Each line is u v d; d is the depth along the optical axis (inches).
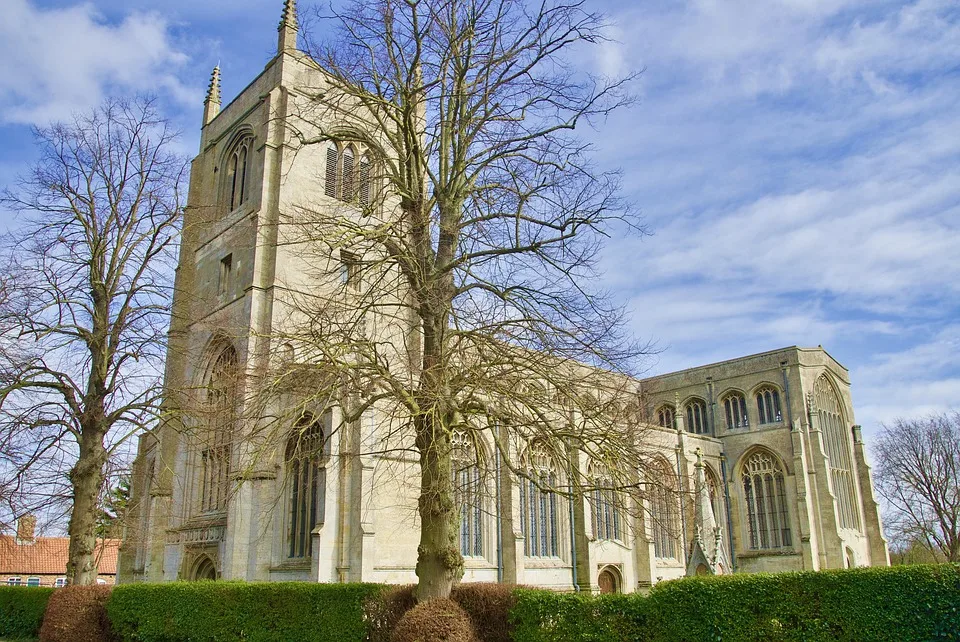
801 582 717.3
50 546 2856.8
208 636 1072.2
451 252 1005.8
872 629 674.8
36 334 1253.7
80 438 1301.7
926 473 3120.1
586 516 2010.3
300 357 991.6
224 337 1731.1
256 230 1754.4
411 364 961.5
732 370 3031.5
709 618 743.7
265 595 1038.4
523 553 1786.4
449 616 830.5
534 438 935.0
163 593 1152.2
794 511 2733.8
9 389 1213.1
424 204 1050.1
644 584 2164.1
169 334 1428.4
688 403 3152.1
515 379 896.9
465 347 933.2
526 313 927.7
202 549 1636.3
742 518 2881.4
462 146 1020.5
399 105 1154.0
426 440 916.6
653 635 775.7
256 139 1957.4
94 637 1201.4
